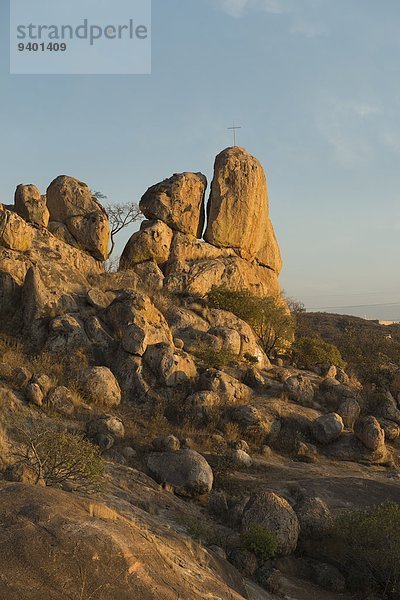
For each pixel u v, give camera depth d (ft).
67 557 22.65
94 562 22.93
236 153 136.77
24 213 100.17
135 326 79.61
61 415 65.05
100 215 110.63
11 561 21.86
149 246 119.65
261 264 143.54
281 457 74.13
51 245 98.58
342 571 46.65
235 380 82.33
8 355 73.72
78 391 71.00
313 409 86.02
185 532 45.44
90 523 24.76
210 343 93.35
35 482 42.01
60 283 88.74
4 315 83.10
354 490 59.16
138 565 24.08
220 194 132.05
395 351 152.76
